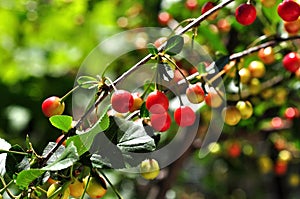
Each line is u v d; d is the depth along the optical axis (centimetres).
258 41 126
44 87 208
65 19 210
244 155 207
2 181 99
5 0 207
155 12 171
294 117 146
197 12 147
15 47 215
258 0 129
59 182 99
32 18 211
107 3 199
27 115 200
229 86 127
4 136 196
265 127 167
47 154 99
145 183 182
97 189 99
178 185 245
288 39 121
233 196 276
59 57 210
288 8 107
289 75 139
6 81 209
